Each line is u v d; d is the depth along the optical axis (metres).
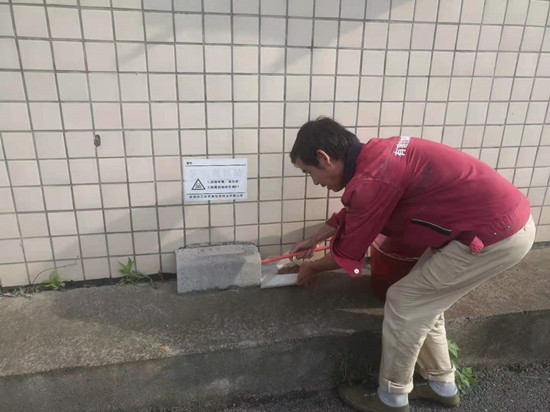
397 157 1.82
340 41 2.44
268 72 2.41
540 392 2.47
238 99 2.43
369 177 1.81
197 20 2.25
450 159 1.85
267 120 2.50
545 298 2.62
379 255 2.45
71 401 2.10
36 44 2.15
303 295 2.60
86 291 2.57
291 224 2.77
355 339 2.34
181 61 2.30
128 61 2.25
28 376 1.99
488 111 2.77
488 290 2.69
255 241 2.75
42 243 2.49
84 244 2.54
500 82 2.72
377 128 2.66
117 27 2.19
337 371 2.40
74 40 2.17
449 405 2.33
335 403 2.35
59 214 2.45
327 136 1.89
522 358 2.64
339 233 2.06
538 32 2.67
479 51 2.63
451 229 1.86
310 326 2.34
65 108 2.27
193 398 2.25
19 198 2.38
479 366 2.61
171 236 2.62
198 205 2.59
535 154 2.94
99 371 2.06
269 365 2.28
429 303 2.03
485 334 2.52
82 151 2.36
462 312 2.48
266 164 2.59
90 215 2.48
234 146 2.51
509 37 2.64
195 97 2.37
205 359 2.17
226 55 2.34
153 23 2.22
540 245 3.16
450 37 2.57
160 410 2.23
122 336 2.22
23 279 2.54
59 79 2.22
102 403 2.14
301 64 2.44
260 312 2.44
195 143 2.46
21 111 2.23
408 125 2.70
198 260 2.53
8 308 2.41
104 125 2.33
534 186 3.02
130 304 2.47
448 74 2.64
